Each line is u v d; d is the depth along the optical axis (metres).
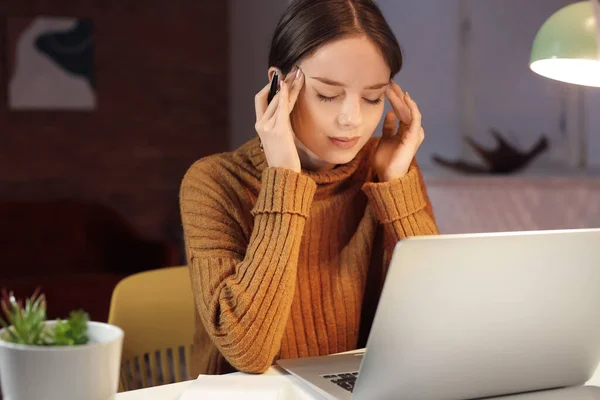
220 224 1.25
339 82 1.16
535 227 2.51
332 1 1.17
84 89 4.46
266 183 1.18
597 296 0.97
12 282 3.69
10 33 4.30
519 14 2.76
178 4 4.66
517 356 0.96
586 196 2.29
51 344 0.77
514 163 2.68
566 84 2.60
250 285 1.13
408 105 1.32
